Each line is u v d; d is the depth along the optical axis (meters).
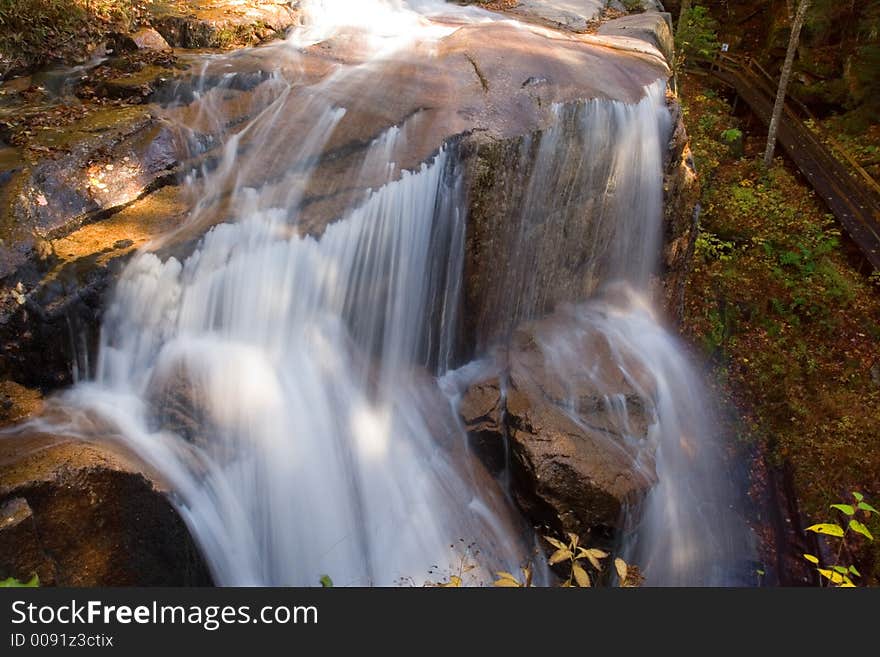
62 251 5.16
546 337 6.99
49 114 6.25
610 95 7.21
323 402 5.65
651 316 8.29
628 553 6.23
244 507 4.95
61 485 3.84
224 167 6.18
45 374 4.95
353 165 6.14
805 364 10.08
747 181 13.46
